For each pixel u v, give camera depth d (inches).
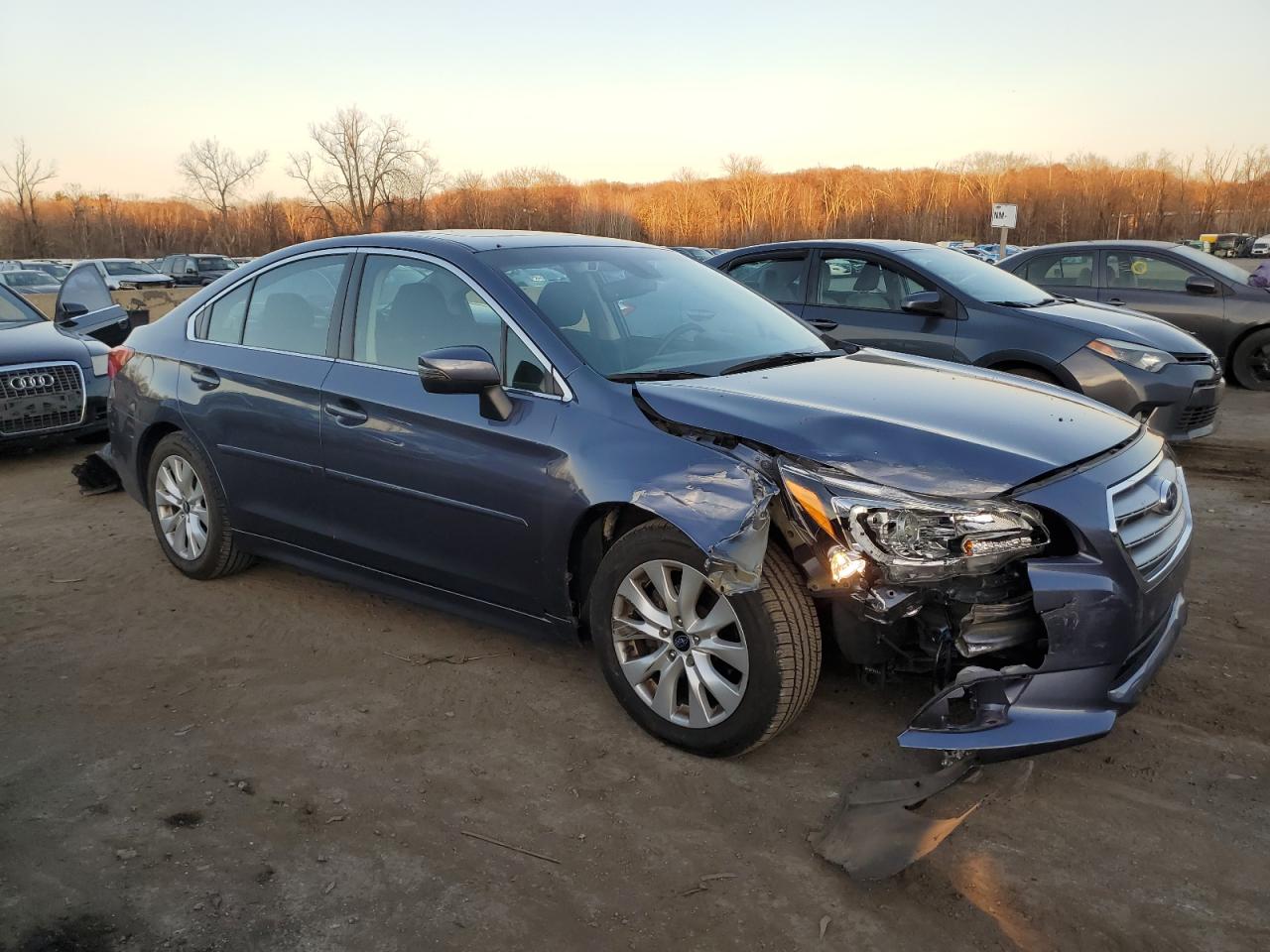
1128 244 417.4
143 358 191.9
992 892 98.5
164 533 191.8
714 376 136.8
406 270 156.3
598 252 167.2
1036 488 109.0
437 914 96.1
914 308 269.7
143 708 139.5
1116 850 104.5
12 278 1106.1
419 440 143.3
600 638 130.0
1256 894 97.3
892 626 117.9
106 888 99.8
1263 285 394.6
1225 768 119.4
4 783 119.7
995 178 3631.9
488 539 138.1
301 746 128.6
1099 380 254.8
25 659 156.1
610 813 112.9
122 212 2962.6
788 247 308.5
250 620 171.3
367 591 172.2
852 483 108.7
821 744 126.1
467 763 124.2
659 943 92.1
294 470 163.0
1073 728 105.7
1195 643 153.6
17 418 289.6
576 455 126.6
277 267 175.3
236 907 97.0
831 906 96.7
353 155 2255.2
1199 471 268.7
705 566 112.5
